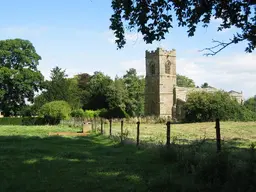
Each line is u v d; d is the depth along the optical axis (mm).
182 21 9930
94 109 92938
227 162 9859
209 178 9617
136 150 17656
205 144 16953
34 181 10547
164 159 14078
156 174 11414
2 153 16703
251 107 67125
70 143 22578
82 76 108188
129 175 11328
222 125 42938
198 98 58656
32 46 72875
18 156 15656
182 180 9969
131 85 104000
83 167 12961
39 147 19234
